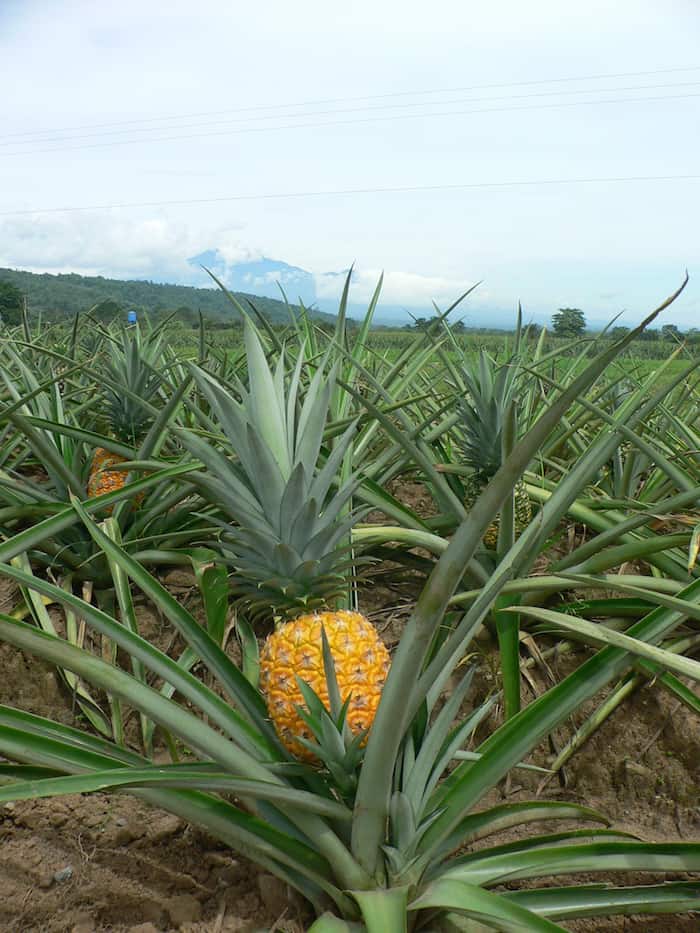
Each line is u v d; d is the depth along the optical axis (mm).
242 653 3631
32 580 2004
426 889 2047
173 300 141125
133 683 1899
